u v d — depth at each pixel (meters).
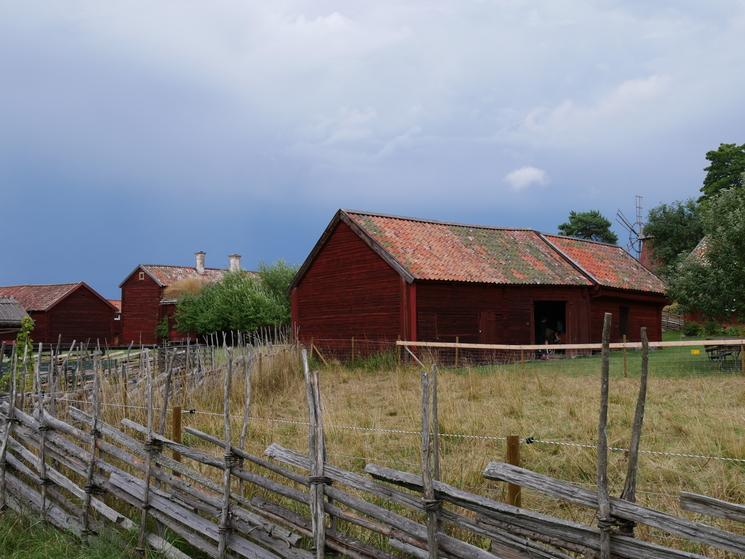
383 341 22.41
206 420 10.59
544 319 26.69
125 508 6.92
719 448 7.85
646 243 57.09
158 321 53.50
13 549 6.81
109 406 9.60
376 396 14.03
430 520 4.35
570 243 29.81
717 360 18.92
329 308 24.62
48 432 7.44
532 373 16.33
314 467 4.98
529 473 3.90
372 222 24.20
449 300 22.52
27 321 18.67
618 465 7.43
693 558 3.36
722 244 18.00
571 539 3.78
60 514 7.16
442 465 7.61
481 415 10.60
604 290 26.14
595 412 10.51
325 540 5.01
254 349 17.52
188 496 6.00
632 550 3.56
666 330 44.22
